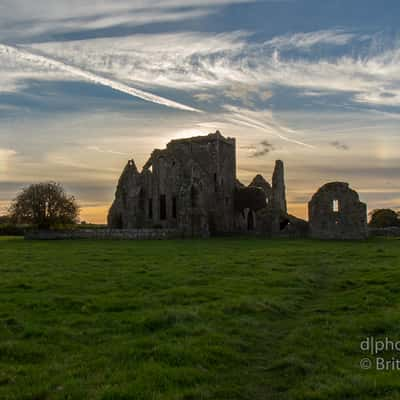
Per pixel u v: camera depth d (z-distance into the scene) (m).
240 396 11.06
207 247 49.75
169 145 95.56
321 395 10.91
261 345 14.80
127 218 90.12
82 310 18.72
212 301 20.41
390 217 105.56
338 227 71.12
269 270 29.55
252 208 93.75
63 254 40.62
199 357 13.09
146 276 27.16
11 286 23.75
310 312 19.20
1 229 89.19
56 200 78.19
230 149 96.56
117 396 10.73
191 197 82.62
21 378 11.93
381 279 25.03
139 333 15.70
